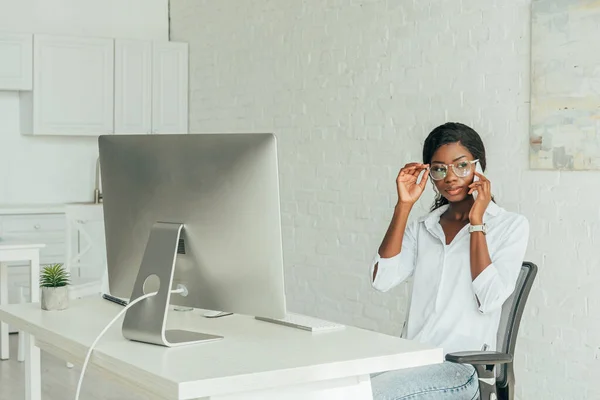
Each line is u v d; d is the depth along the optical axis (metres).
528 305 4.22
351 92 5.39
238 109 6.52
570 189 3.99
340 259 5.50
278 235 2.24
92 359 2.33
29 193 6.96
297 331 2.57
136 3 7.33
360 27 5.30
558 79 4.00
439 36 4.73
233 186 2.27
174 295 2.47
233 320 2.76
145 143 2.46
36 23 6.93
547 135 4.07
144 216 2.50
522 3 4.23
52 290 2.94
